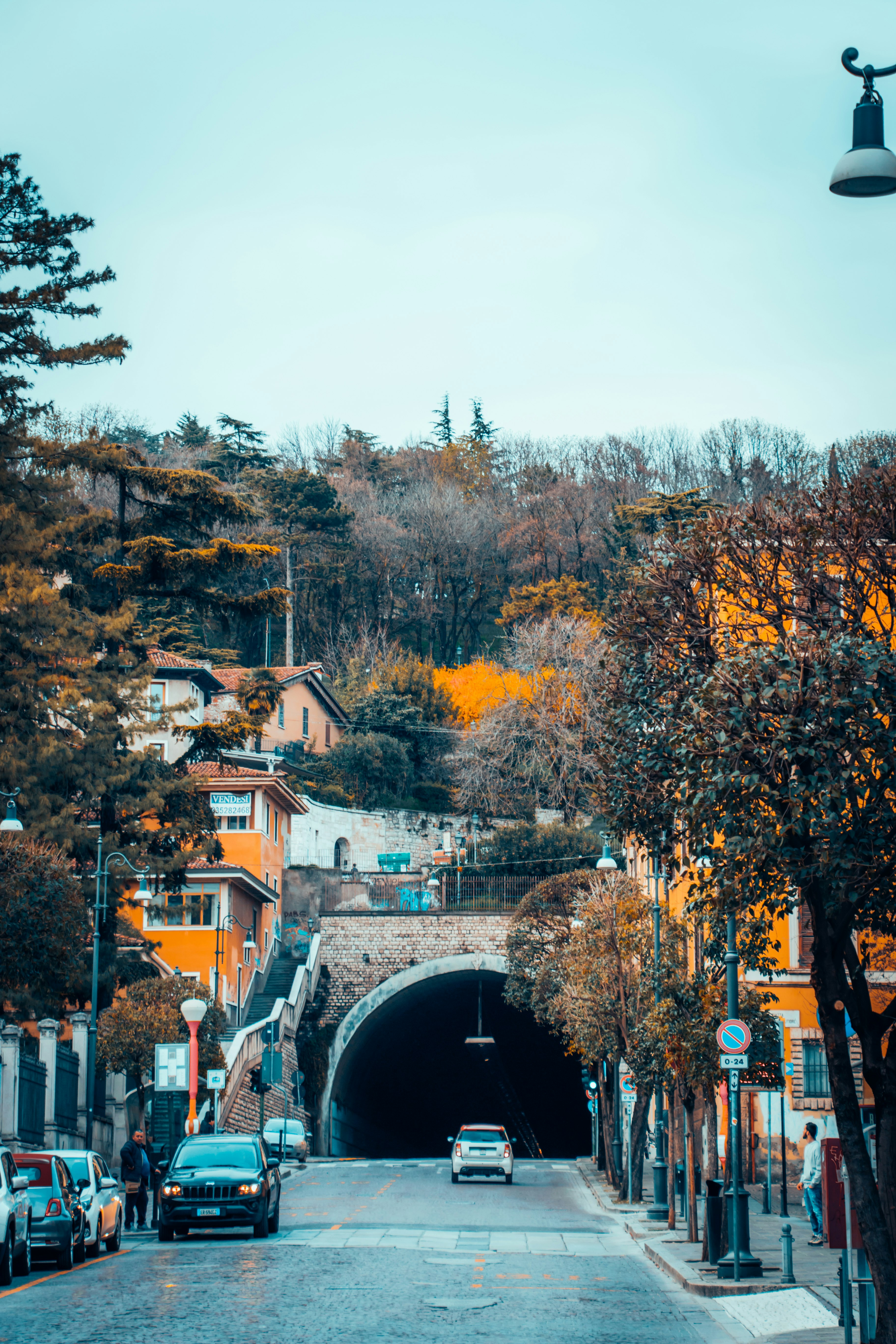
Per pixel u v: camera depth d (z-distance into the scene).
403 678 103.19
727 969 23.47
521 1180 50.91
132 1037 41.94
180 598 50.41
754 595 19.70
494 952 76.38
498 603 126.19
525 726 93.12
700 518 20.59
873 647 15.19
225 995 64.75
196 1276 20.88
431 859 92.06
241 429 125.50
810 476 20.86
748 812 15.51
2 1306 17.31
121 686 45.56
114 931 45.75
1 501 41.44
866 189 13.14
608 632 20.83
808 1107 35.94
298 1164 56.00
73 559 47.03
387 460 141.62
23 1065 35.69
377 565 121.25
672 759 19.02
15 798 39.75
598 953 41.59
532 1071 93.19
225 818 73.69
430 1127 96.75
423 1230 30.23
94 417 134.88
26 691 43.47
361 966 76.94
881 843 14.88
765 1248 25.61
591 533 123.88
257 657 115.00
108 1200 25.27
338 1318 16.75
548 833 84.00
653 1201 37.53
